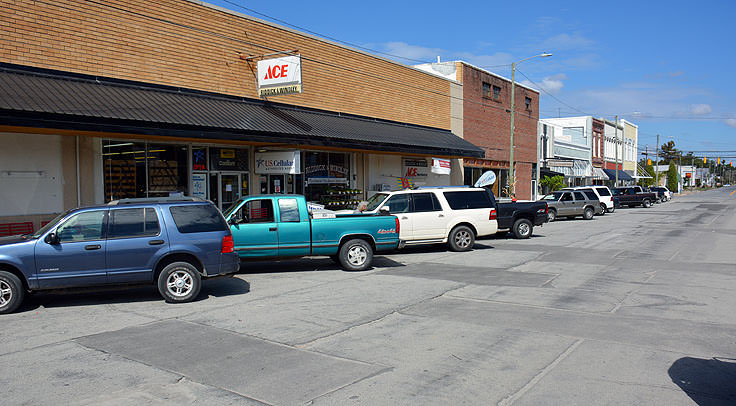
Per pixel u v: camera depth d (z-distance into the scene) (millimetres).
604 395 4777
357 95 21438
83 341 6543
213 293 9484
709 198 63500
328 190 20141
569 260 13281
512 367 5520
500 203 18438
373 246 12047
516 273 11367
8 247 7922
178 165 15336
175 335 6777
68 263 8109
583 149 52000
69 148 12859
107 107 11828
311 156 19953
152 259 8516
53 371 5488
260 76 16578
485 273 11406
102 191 13484
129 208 8586
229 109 15242
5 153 11781
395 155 24047
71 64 12594
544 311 7941
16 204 11961
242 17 16672
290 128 15852
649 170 82562
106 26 13258
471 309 8102
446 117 27781
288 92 16109
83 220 8344
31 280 7973
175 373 5406
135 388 5016
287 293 9430
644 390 4895
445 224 14977
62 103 11109
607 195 35062
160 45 14438
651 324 7152
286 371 5438
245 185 17281
